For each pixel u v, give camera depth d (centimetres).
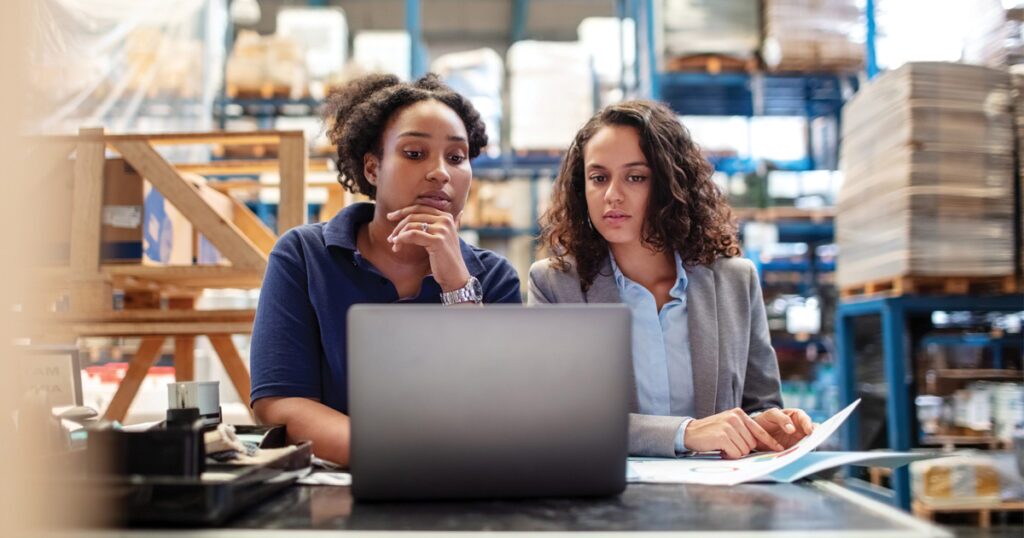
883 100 323
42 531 53
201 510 73
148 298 256
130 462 77
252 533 72
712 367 163
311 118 544
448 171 147
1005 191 304
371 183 160
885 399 342
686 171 170
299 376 137
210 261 281
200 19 447
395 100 150
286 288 144
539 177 616
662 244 166
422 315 88
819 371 529
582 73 571
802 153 577
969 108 304
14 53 48
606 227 163
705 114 594
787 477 99
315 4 835
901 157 307
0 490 48
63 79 285
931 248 301
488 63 585
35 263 50
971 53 344
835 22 457
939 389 352
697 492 93
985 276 303
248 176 416
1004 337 355
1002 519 311
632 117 164
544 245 185
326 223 156
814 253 553
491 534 70
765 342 174
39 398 96
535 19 949
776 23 454
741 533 70
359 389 87
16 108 48
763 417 135
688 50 464
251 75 512
